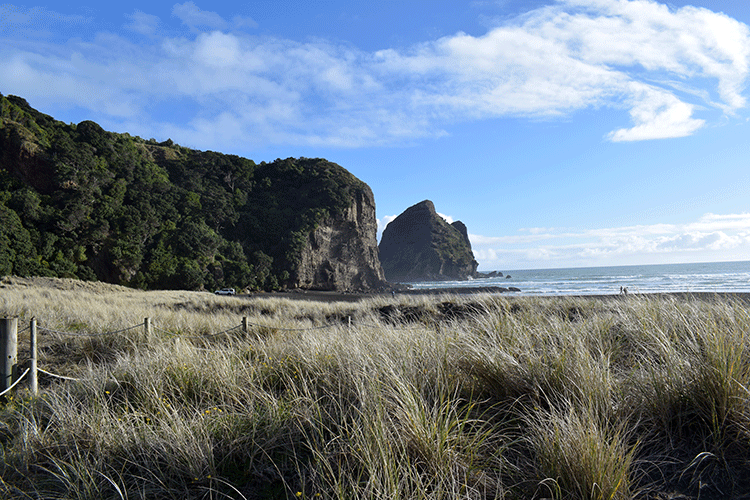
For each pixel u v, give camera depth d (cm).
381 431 224
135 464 242
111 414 323
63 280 3300
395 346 409
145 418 315
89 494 215
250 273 7331
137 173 7444
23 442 275
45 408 366
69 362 662
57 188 6025
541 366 304
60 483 236
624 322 435
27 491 229
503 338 387
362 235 9981
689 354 295
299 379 383
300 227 8731
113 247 5891
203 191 8344
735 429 218
